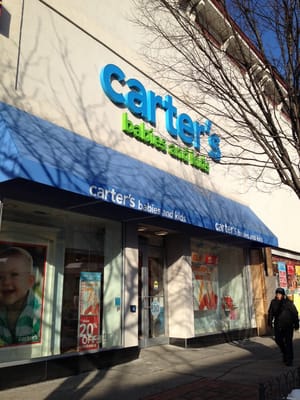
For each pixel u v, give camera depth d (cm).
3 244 618
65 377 636
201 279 1056
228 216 1048
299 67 570
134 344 784
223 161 1077
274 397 416
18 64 641
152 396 538
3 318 598
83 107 752
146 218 796
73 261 723
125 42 906
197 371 691
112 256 795
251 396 531
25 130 580
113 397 531
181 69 1060
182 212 815
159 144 930
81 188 588
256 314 1252
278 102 759
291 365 748
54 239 697
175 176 963
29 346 625
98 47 823
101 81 812
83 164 632
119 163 751
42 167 534
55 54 717
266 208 1455
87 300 733
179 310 962
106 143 781
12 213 636
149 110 922
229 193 1221
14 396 522
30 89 652
